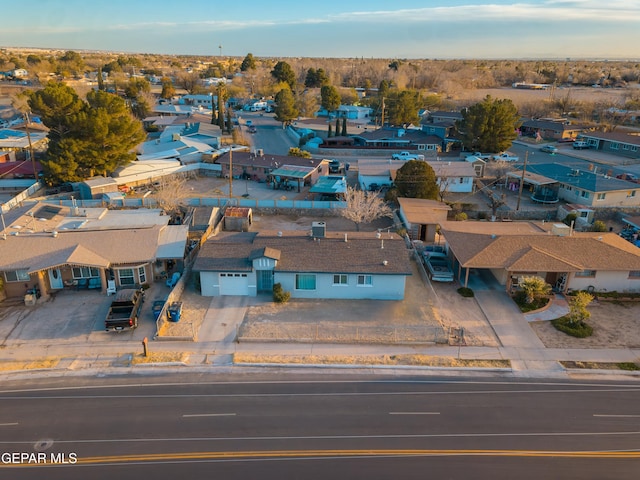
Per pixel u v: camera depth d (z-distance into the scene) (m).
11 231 42.41
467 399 26.75
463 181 69.56
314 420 24.73
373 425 24.41
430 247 48.69
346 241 40.91
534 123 113.44
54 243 40.56
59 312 36.12
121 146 69.00
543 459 22.11
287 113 116.31
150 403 26.16
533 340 33.16
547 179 65.00
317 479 20.84
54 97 63.69
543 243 41.06
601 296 39.09
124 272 39.97
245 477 20.94
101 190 64.81
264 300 38.41
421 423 24.58
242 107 150.88
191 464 21.66
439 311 36.84
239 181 75.81
